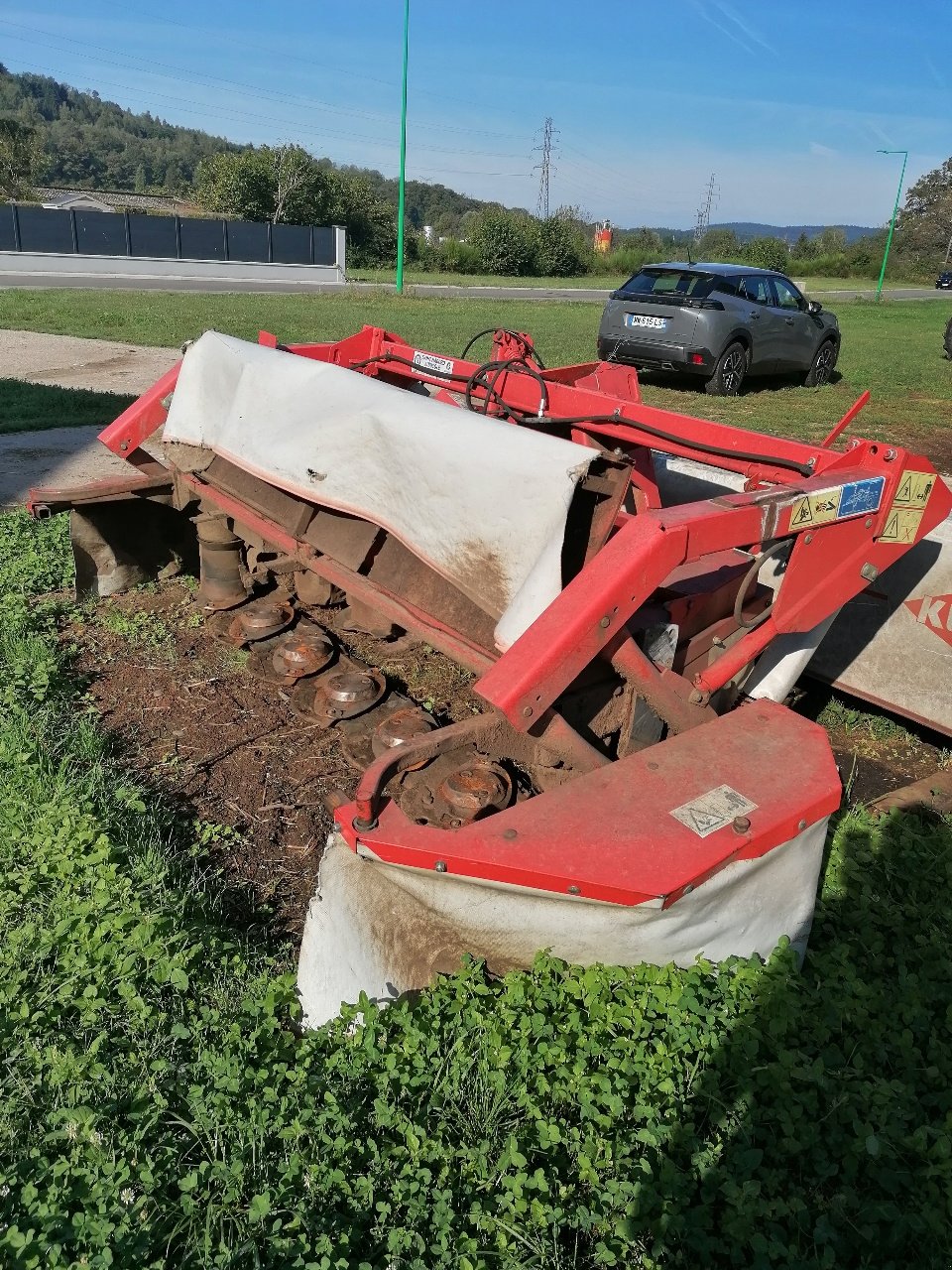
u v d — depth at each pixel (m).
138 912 3.05
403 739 3.58
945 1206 2.29
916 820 3.94
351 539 3.96
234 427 4.39
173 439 4.80
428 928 2.73
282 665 4.43
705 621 3.61
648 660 3.09
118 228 39.06
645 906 2.51
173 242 40.16
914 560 4.54
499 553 2.97
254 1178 2.28
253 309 23.05
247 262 41.31
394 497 3.39
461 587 3.11
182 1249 2.13
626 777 2.87
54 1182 2.24
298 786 4.07
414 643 4.32
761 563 3.20
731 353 13.66
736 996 2.79
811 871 2.99
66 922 2.97
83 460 8.81
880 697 4.75
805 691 5.17
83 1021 2.68
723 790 2.85
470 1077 2.52
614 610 2.68
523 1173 2.30
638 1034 2.63
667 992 2.71
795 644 3.91
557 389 4.67
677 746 3.04
